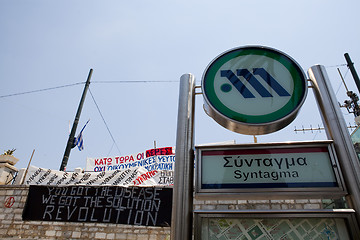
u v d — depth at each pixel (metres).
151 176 8.96
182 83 2.89
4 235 8.03
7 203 8.55
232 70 2.83
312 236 1.99
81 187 8.15
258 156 2.28
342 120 2.37
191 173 2.41
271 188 2.11
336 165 2.15
